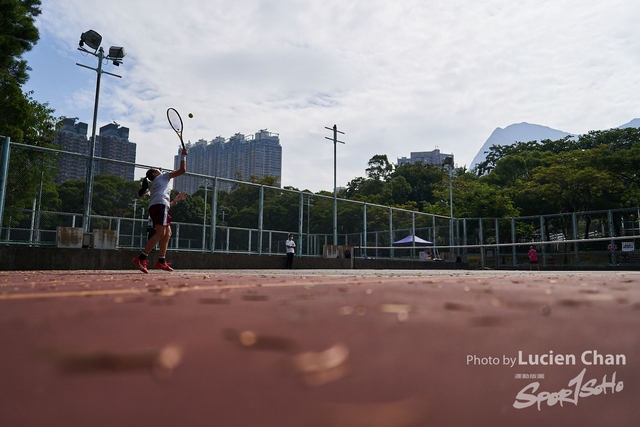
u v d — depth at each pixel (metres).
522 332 0.94
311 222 21.67
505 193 45.69
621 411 0.48
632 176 38.03
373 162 74.56
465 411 0.44
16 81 21.53
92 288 2.60
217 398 0.46
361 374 0.58
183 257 15.16
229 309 1.47
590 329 0.98
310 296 2.01
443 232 30.20
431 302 1.66
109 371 0.60
